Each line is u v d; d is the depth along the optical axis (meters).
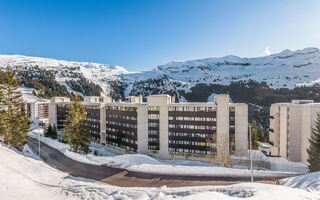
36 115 113.69
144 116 53.22
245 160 41.72
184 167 30.17
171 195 16.73
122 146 56.03
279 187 15.07
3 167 21.00
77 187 19.48
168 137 51.78
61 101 87.75
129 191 17.98
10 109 38.22
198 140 48.72
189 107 49.69
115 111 57.97
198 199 11.64
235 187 16.45
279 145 52.00
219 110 46.78
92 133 65.19
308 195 13.41
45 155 43.72
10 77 38.59
